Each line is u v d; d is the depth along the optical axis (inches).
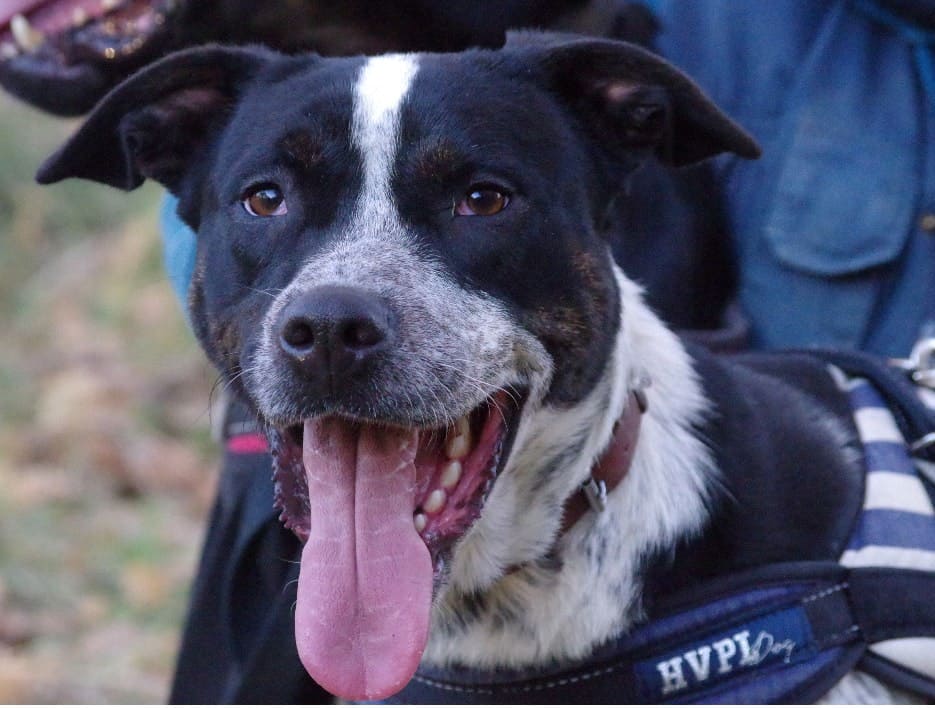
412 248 136.1
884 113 188.2
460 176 137.9
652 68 146.0
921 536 149.1
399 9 187.8
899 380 165.2
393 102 138.8
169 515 317.4
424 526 137.4
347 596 131.0
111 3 187.9
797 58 192.4
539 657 146.6
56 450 348.8
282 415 133.0
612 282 149.4
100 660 260.2
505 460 142.0
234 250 142.3
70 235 493.0
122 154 156.7
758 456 152.7
